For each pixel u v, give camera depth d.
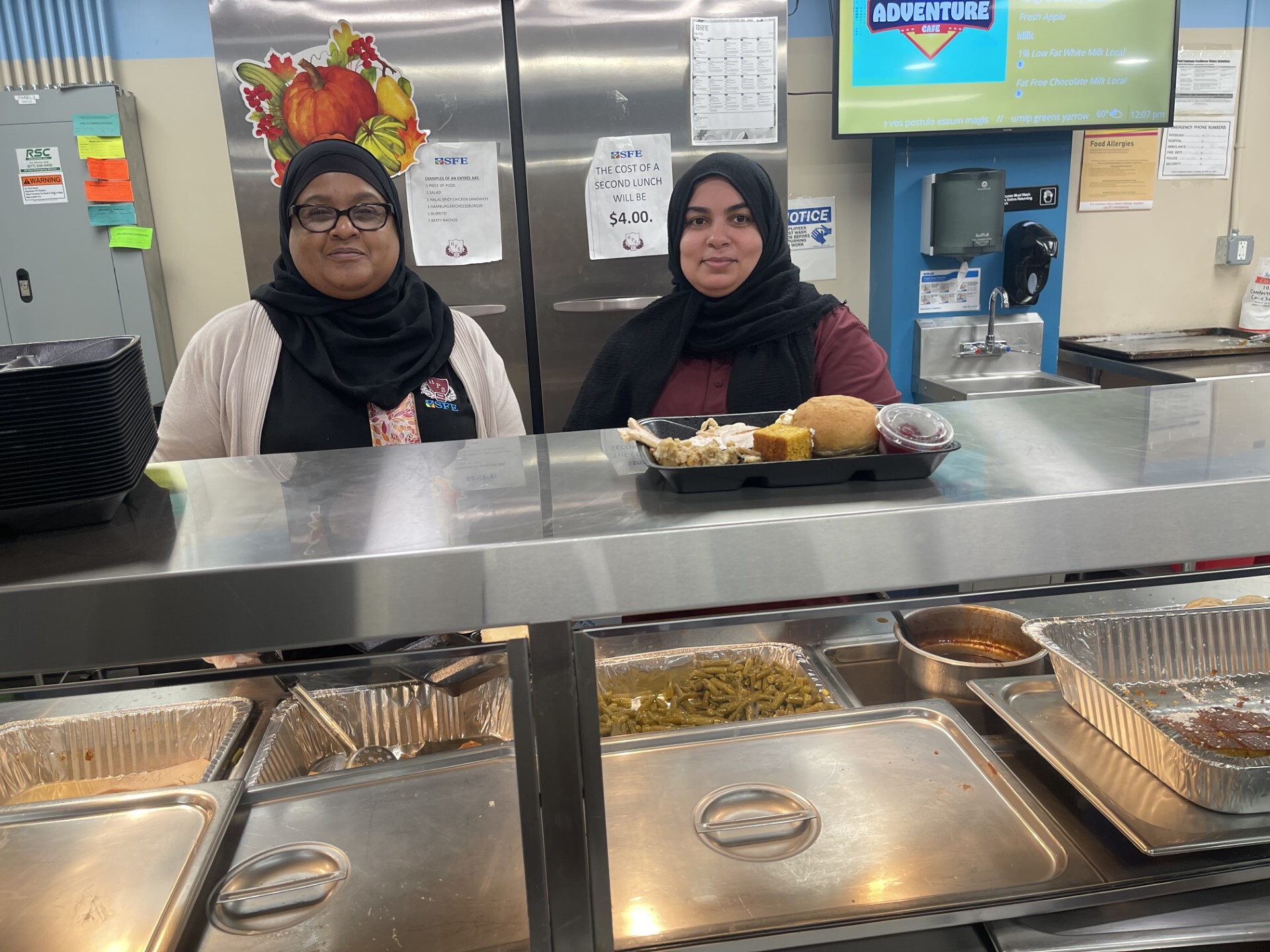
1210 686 0.97
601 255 2.66
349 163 1.63
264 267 2.53
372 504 0.79
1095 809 0.86
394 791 0.79
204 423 1.70
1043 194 3.04
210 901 0.73
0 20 2.71
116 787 0.80
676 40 2.56
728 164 1.79
